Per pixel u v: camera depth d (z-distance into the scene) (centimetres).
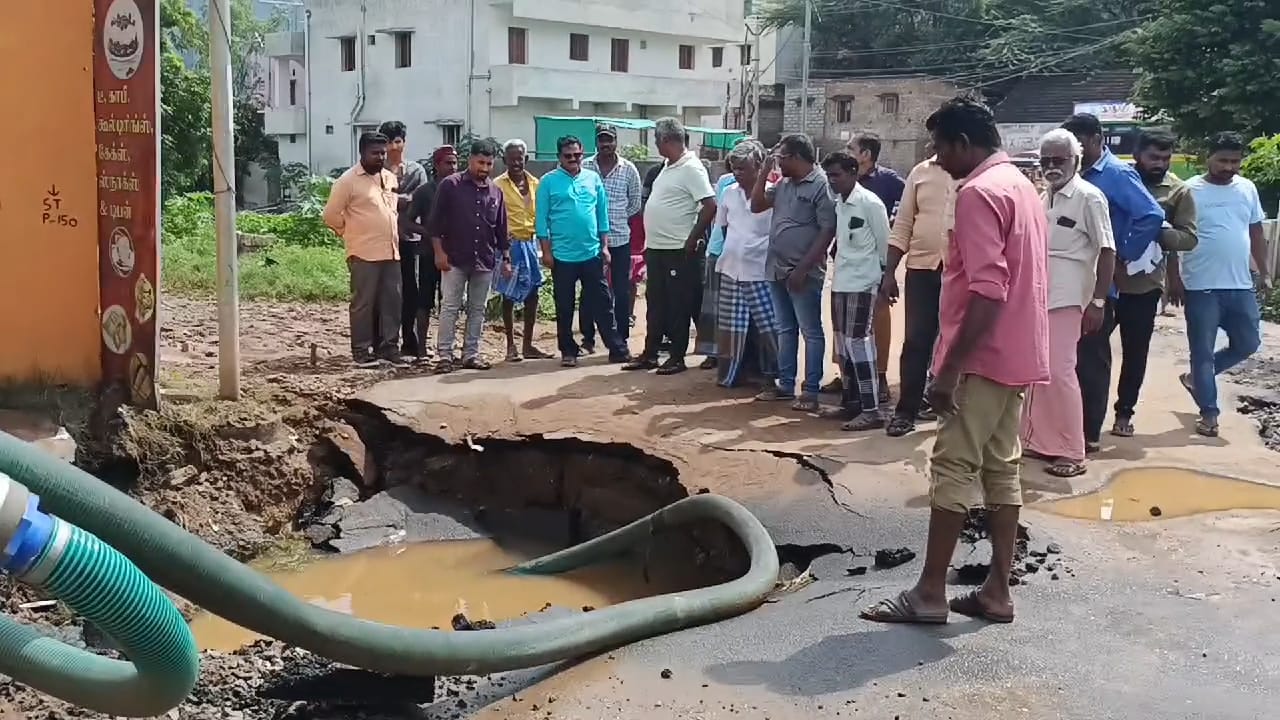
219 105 720
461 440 746
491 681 435
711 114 4203
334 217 920
